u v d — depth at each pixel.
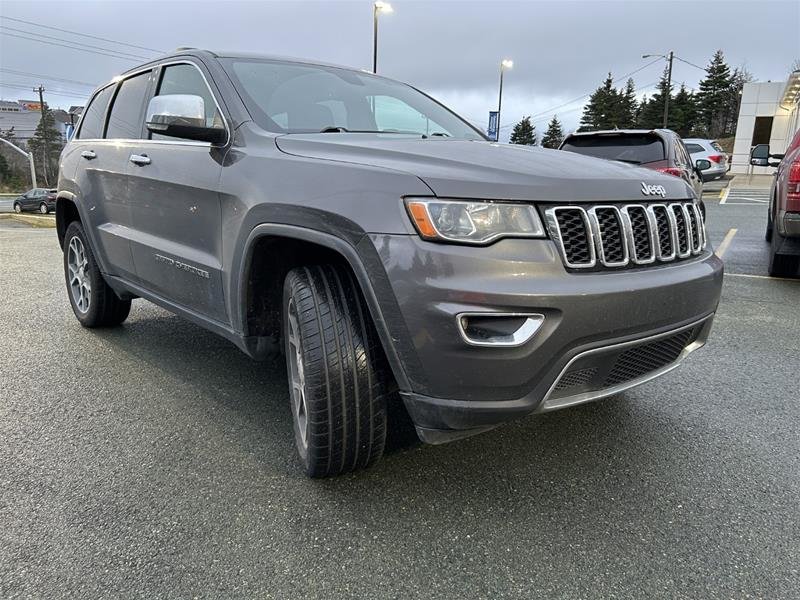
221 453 2.65
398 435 2.83
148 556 1.96
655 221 2.27
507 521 2.17
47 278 6.83
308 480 2.43
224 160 2.72
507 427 2.92
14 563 1.92
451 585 1.85
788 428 2.91
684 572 1.90
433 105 3.78
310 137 2.61
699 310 2.40
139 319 4.88
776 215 6.19
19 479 2.42
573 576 1.88
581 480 2.44
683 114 61.81
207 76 3.06
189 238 2.98
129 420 2.98
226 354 4.00
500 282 1.89
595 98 70.12
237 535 2.07
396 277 1.93
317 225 2.16
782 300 5.55
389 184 2.01
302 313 2.21
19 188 81.44
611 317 2.02
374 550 2.00
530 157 2.38
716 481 2.44
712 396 3.30
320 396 2.17
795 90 26.39
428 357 1.93
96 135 4.23
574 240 2.04
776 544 2.03
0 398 3.24
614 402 3.22
